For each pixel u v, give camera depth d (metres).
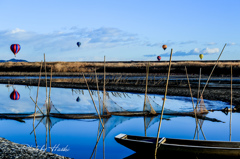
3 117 24.17
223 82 54.84
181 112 26.00
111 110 26.22
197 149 13.30
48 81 63.00
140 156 14.83
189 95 38.59
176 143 14.58
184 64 109.81
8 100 36.09
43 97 39.28
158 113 26.28
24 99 37.19
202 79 63.59
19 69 114.56
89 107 30.55
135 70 102.44
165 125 22.41
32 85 56.00
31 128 20.86
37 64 127.06
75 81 62.00
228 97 35.50
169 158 14.12
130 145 14.45
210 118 24.39
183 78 68.00
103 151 15.79
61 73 95.25
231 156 13.25
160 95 40.03
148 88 47.06
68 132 19.81
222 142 14.12
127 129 21.09
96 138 18.41
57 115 24.50
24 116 24.28
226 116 25.81
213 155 13.36
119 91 45.09
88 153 15.33
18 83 60.09
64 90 47.94
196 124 20.80
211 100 34.16
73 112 27.36
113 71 103.75
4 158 12.36
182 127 21.80
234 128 21.38
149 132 20.39
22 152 13.59
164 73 91.31
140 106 31.55
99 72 102.38
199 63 108.75
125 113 25.36
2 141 15.69
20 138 18.22
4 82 62.75
